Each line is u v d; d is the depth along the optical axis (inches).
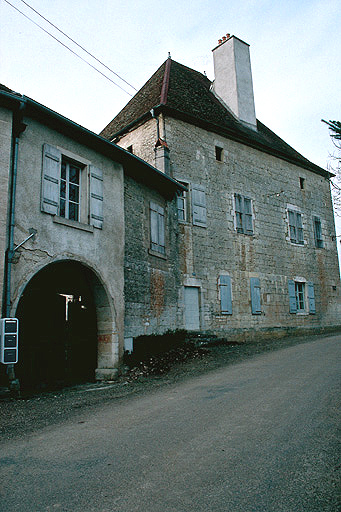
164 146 515.5
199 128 583.2
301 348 441.7
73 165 350.6
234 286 580.4
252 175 651.5
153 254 430.3
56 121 320.2
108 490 119.6
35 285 344.5
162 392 264.4
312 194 770.2
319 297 731.4
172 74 651.5
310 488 116.4
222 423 179.8
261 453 142.6
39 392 292.4
